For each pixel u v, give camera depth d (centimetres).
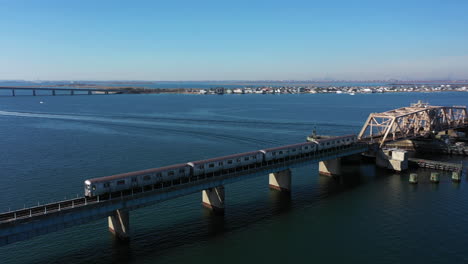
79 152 12281
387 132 10438
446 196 7775
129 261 5125
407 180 9031
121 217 5569
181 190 6084
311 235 5969
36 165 10381
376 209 7069
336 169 9350
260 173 7344
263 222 6475
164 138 15412
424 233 6003
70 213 4900
